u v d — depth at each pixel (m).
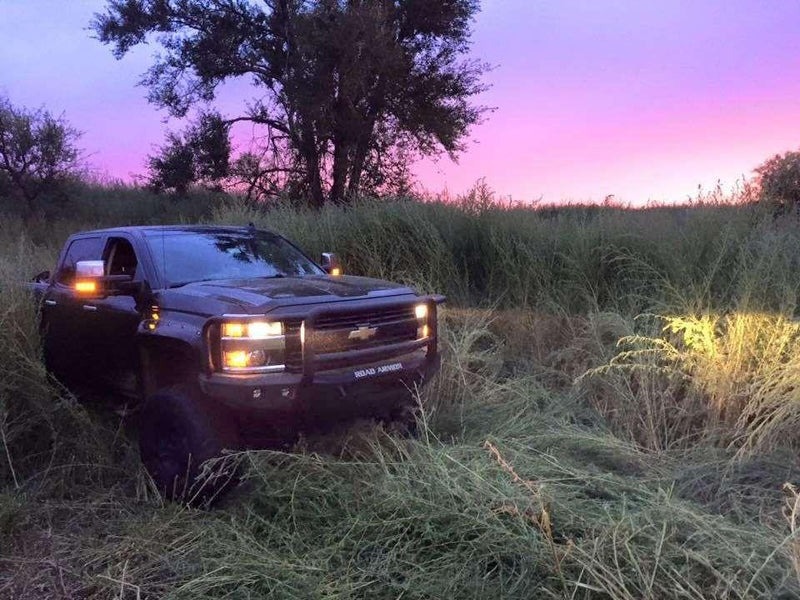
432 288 7.73
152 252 4.97
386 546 3.48
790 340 5.25
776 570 3.01
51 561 3.59
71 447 4.86
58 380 5.84
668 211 8.02
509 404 5.53
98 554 3.63
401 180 20.72
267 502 3.97
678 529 3.36
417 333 4.73
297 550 3.59
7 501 3.97
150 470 4.34
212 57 21.38
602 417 5.44
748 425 5.00
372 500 3.81
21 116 20.45
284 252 5.79
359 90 19.45
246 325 3.91
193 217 19.64
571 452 4.75
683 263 6.48
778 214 7.34
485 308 7.61
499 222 8.38
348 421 4.50
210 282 4.71
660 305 6.07
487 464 4.03
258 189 21.00
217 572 3.35
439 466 3.86
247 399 3.85
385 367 4.37
